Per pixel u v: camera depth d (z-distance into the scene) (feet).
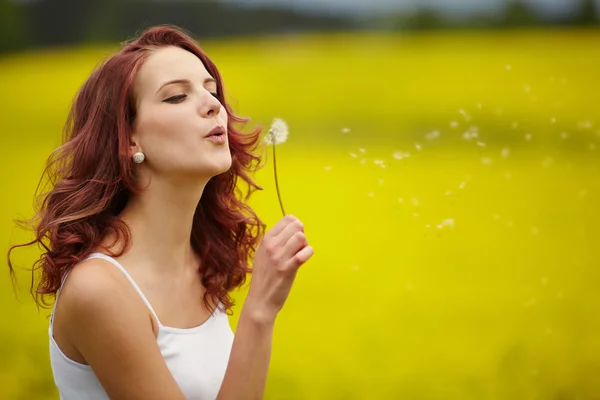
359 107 62.85
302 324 24.48
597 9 116.37
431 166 44.32
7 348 20.59
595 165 44.14
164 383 7.68
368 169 44.11
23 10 140.56
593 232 33.91
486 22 123.95
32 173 46.96
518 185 40.14
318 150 51.65
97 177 8.20
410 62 75.77
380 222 35.58
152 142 8.02
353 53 86.53
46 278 8.34
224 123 8.17
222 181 9.45
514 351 21.04
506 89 61.00
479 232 34.17
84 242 8.02
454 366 20.59
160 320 8.13
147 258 8.19
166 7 143.13
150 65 8.12
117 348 7.59
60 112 69.62
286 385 18.93
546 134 50.01
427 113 59.82
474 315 24.82
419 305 26.32
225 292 9.09
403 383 19.30
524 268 29.91
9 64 93.04
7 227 34.53
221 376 8.39
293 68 77.71
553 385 19.02
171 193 8.18
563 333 22.95
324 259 31.37
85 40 139.85
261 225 9.73
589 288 27.45
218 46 104.83
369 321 24.75
